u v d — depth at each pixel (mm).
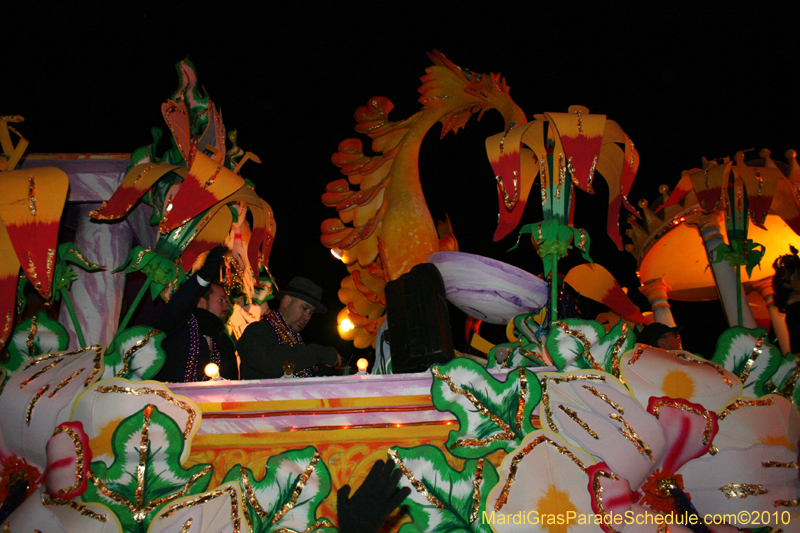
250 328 3219
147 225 3846
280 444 2641
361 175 4621
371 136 4699
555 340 2803
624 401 2705
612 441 2627
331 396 2678
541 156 3086
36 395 2650
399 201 4219
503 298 3156
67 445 2557
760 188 3244
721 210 3518
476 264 3141
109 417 2592
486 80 4566
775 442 2750
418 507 2531
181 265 3492
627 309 4035
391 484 1948
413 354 2885
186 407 2625
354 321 4637
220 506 2535
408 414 2676
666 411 2717
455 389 2660
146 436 2568
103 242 3494
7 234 2816
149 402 2613
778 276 3490
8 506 2551
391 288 3070
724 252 3285
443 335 2908
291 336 3619
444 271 3240
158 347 2725
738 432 2752
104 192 3559
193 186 2918
